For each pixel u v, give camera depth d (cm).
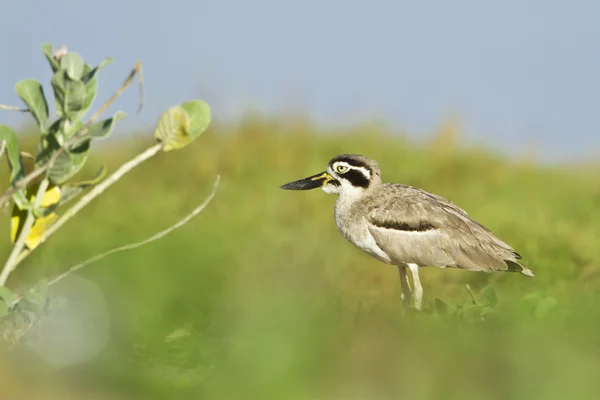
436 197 1462
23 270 1408
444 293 1512
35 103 1035
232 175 2106
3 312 1002
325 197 2042
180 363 911
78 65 1029
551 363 880
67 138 1041
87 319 1023
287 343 889
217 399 820
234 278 1367
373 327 1000
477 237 1420
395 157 2289
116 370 877
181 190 2028
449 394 830
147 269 1334
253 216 1866
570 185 2236
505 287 1470
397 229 1415
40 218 1056
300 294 1261
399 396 830
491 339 944
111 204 1898
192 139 1077
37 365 881
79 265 1073
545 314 1041
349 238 1465
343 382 853
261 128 2284
